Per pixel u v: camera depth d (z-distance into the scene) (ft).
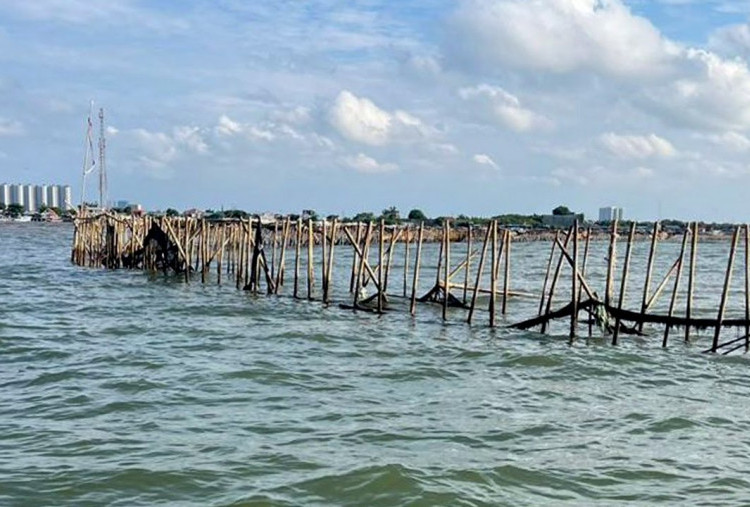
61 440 57.67
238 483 49.57
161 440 58.13
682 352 99.30
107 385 75.92
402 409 68.90
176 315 130.21
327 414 66.49
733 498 48.85
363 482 49.80
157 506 46.01
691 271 100.78
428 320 125.49
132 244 214.48
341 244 354.95
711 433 63.10
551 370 88.17
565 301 155.74
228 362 89.04
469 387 78.95
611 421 66.28
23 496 47.09
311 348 100.53
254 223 192.95
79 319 124.16
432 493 48.39
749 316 99.14
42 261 258.16
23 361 88.02
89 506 45.96
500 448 57.98
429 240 393.91
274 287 172.45
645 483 51.29
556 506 47.19
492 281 114.11
